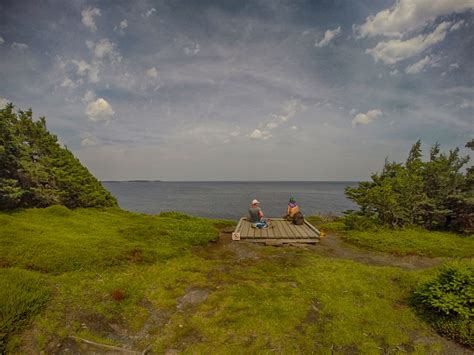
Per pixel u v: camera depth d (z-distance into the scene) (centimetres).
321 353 460
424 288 602
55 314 535
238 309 598
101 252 888
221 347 479
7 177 1511
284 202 5828
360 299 644
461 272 560
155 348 483
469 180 1343
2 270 636
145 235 1223
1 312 481
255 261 952
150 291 694
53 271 731
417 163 1516
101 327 535
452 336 500
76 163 2095
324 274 798
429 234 1282
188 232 1284
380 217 1511
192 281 757
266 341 493
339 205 4919
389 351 469
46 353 452
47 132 1917
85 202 1900
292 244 1193
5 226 1030
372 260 993
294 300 636
